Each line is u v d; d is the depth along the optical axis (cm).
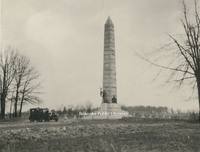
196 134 1959
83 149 1520
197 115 3750
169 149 1459
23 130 2197
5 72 5703
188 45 2302
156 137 1870
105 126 2678
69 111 8381
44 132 2192
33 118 4566
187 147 1495
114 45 5947
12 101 5959
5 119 5281
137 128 2608
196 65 2252
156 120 3953
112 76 5819
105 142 1625
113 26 5969
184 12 2552
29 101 6159
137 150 1460
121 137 1962
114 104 5741
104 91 5791
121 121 4116
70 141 1819
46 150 1507
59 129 2339
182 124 2892
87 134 2234
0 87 5678
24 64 6097
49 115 4509
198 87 2261
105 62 5850
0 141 1811
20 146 1639
